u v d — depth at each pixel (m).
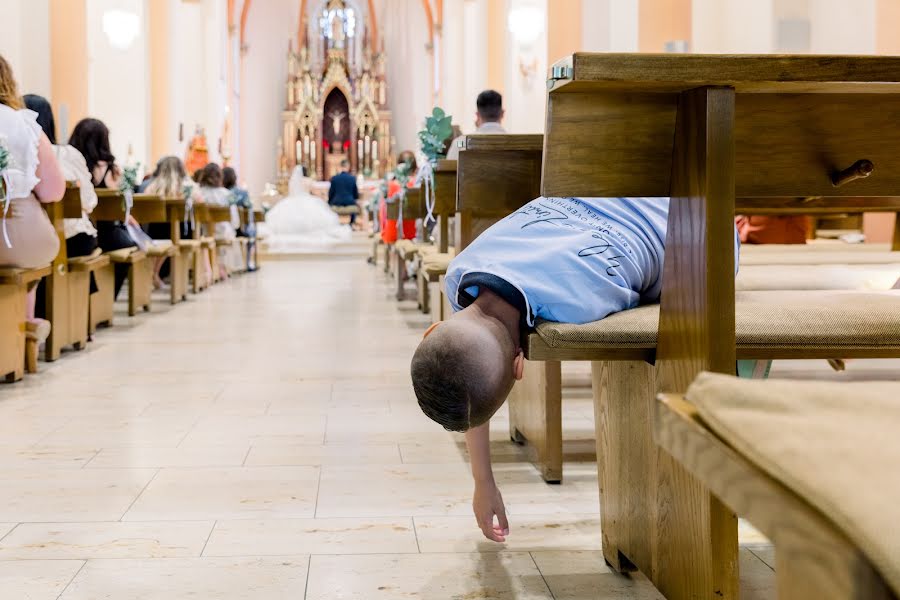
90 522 2.10
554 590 1.72
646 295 1.76
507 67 11.48
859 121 1.43
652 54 1.25
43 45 8.37
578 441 2.90
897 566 0.50
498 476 2.52
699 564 1.40
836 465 0.58
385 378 4.08
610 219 1.69
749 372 2.48
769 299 1.61
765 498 0.61
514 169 2.71
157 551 1.91
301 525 2.09
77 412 3.34
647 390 1.58
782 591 0.61
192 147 14.20
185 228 8.63
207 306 7.24
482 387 1.49
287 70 23.17
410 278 8.20
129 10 10.80
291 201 14.95
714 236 1.31
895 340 1.45
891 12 5.99
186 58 16.23
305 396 3.67
